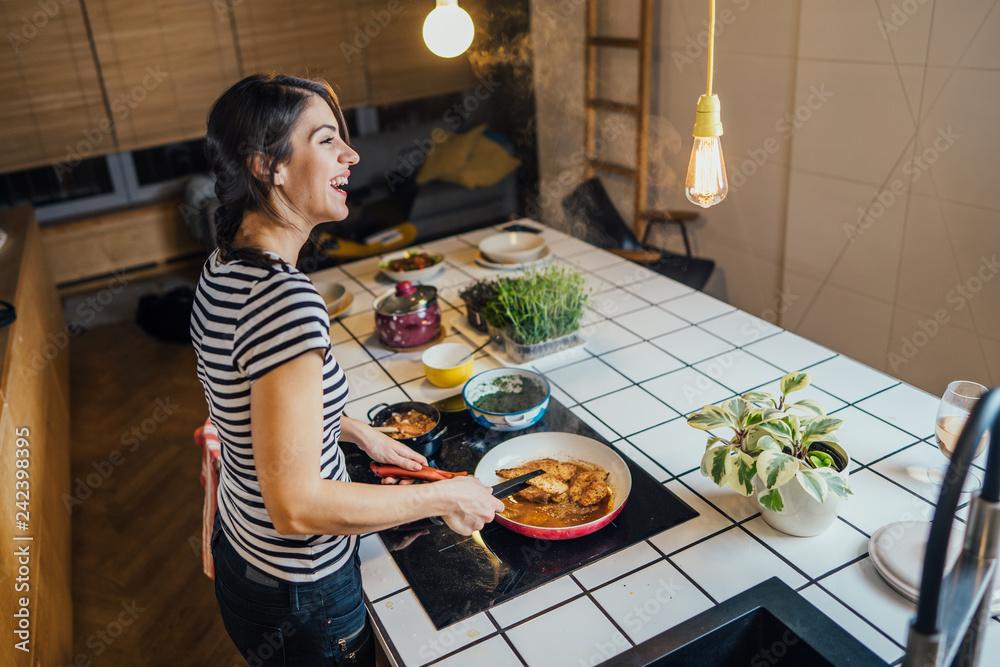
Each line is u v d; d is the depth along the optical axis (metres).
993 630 1.08
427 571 1.28
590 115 4.32
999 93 2.48
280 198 1.09
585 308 2.20
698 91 3.67
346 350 2.07
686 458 1.51
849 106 2.97
